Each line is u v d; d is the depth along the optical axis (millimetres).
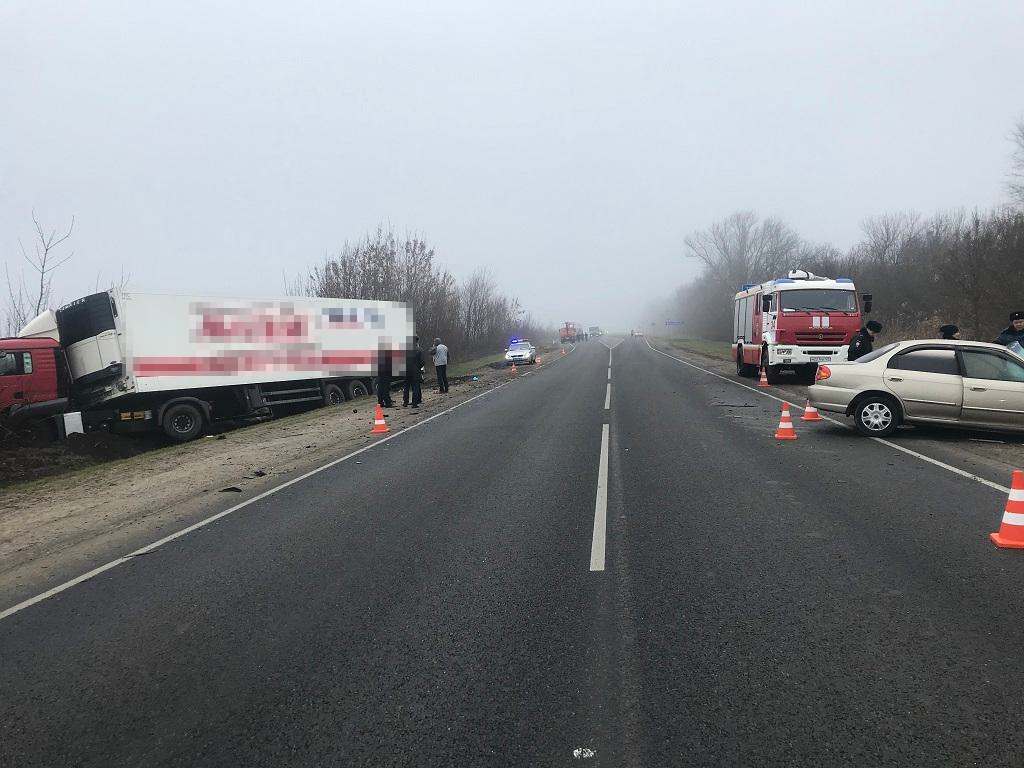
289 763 3066
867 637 4023
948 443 10219
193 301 17062
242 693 3717
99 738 3363
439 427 13969
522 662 3900
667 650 3965
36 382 15609
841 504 6938
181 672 4000
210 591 5320
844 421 12812
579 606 4656
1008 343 11172
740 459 9438
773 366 19859
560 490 8023
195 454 12820
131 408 16453
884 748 2990
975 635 3998
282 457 11688
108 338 15828
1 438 14773
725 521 6488
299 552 6172
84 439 15508
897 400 10789
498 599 4844
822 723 3188
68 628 4777
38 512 8867
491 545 6078
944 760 2893
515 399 18812
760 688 3512
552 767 2957
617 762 2967
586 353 50312
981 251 22875
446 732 3252
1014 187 28188
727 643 4020
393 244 33844
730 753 2996
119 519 8047
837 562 5281
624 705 3410
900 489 7488
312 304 20344
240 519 7535
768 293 20312
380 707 3500
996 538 5613
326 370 20844
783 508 6863
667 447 10547
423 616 4613
